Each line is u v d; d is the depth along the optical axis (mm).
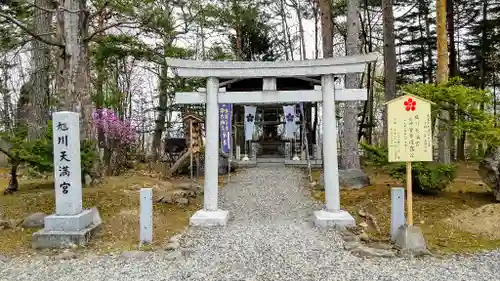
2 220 6918
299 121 15719
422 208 7352
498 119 7848
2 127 15703
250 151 17312
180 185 10477
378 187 9492
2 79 20484
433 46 19812
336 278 4637
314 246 5859
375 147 8578
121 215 7375
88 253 5707
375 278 4617
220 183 11953
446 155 9453
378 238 6195
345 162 10773
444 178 7934
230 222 7492
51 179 10930
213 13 15352
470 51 19359
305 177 12656
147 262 5266
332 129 7141
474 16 18453
